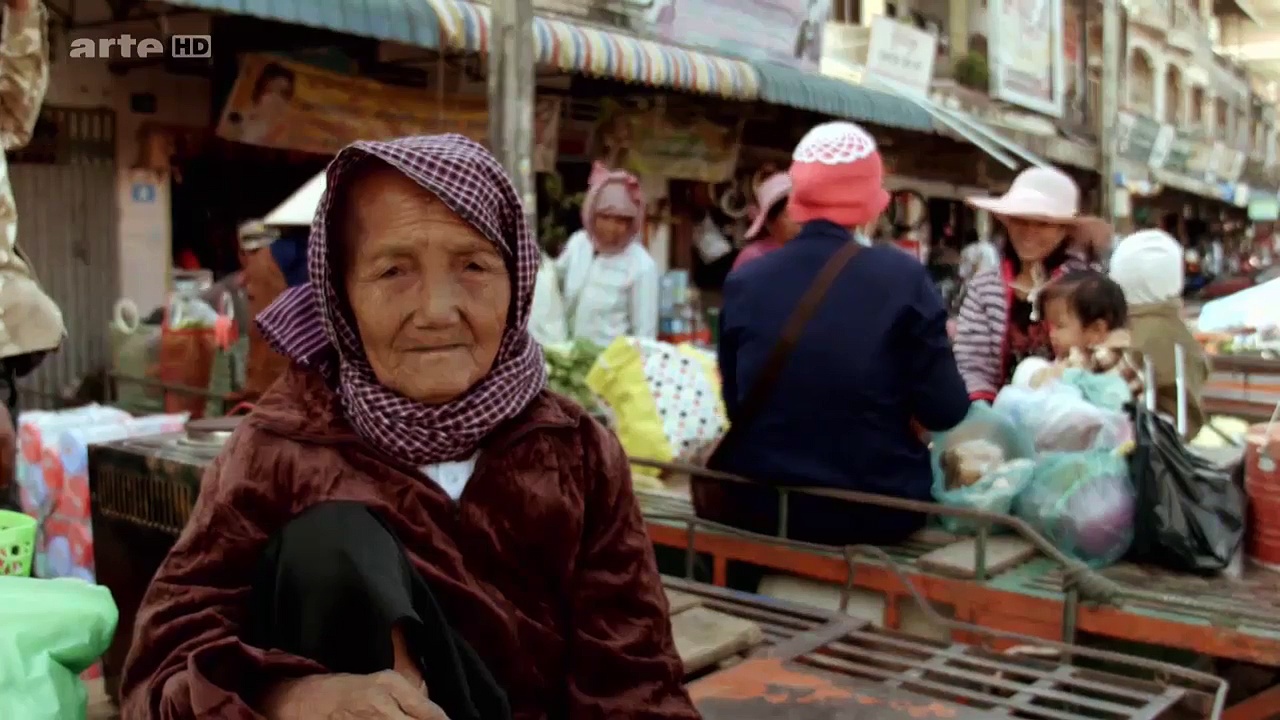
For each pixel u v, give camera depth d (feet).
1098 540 11.11
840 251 11.35
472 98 25.86
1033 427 12.18
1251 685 10.18
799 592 11.84
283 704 4.11
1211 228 100.68
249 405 12.17
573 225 30.30
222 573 4.74
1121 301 13.14
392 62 24.71
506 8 14.90
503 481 5.08
